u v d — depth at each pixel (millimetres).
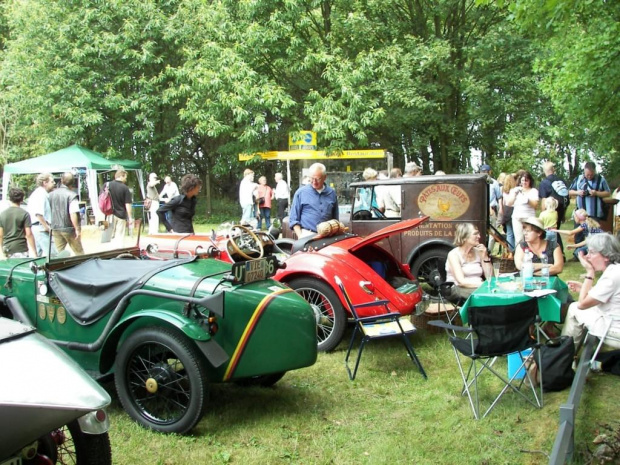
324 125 17219
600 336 4867
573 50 8773
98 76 19984
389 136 21109
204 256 5734
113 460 3893
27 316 4879
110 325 4395
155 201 15211
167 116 22062
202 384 4125
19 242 8688
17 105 21438
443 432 4344
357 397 5074
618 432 3848
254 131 17812
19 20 20875
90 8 20344
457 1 19141
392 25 20094
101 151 21375
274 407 4816
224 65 18031
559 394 4812
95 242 5266
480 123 20812
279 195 18031
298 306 4484
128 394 4398
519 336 4516
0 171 27391
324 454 4039
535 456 3928
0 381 2682
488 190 8570
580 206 10664
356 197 8898
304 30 19281
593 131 10938
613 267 4898
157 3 20734
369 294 5953
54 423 2672
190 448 4094
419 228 8438
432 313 6715
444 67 18672
